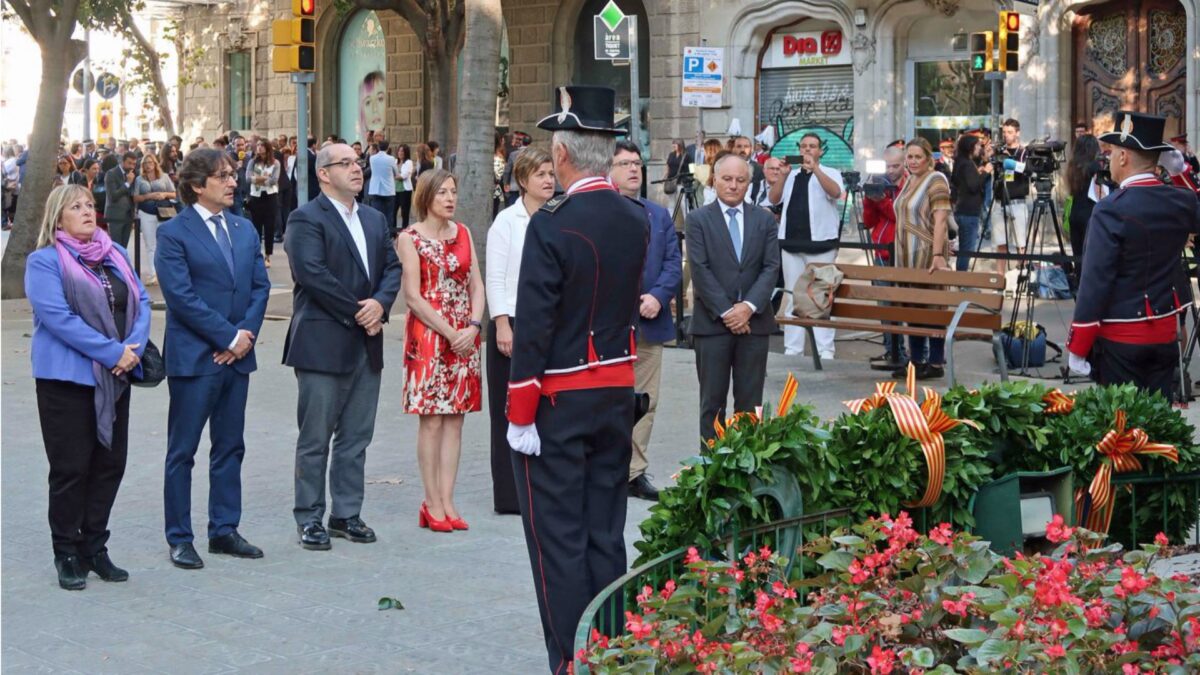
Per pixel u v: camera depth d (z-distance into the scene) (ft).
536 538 17.54
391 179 95.61
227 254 24.58
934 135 91.91
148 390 42.29
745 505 15.58
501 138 93.30
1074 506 18.71
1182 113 79.05
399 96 120.06
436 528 26.61
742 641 13.15
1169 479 19.53
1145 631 13.64
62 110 67.67
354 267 25.45
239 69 132.46
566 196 17.31
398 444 34.30
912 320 38.91
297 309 25.49
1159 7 79.56
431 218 26.43
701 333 28.25
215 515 25.04
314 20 53.31
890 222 45.60
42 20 66.33
